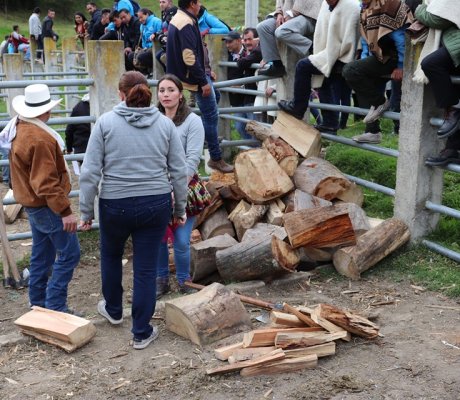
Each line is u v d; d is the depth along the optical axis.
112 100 6.31
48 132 4.30
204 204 5.03
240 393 3.55
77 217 6.95
